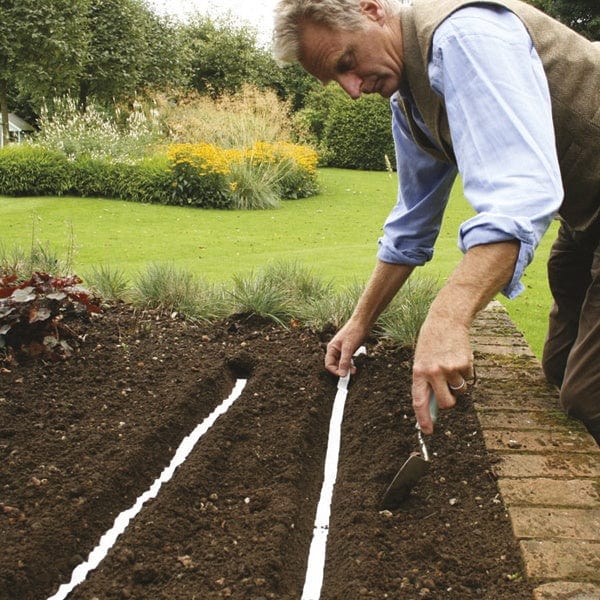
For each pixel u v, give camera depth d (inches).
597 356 84.5
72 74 586.6
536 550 60.9
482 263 54.6
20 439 85.0
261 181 423.5
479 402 93.4
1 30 536.7
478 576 59.4
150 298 142.3
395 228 95.4
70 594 60.0
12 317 110.3
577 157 76.4
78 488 73.4
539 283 212.4
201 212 386.6
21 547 62.8
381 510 71.8
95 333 122.8
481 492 72.7
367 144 665.6
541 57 73.0
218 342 123.6
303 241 297.7
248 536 67.1
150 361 112.0
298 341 123.6
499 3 63.2
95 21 644.1
